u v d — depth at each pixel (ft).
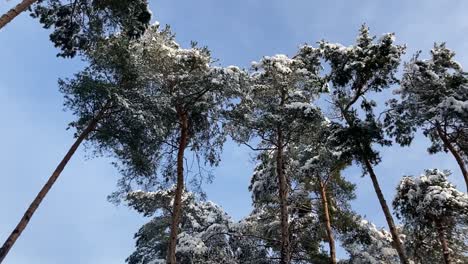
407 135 75.66
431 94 74.69
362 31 73.82
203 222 88.12
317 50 75.05
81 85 50.39
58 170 48.32
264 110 68.23
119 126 54.44
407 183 79.20
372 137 70.38
